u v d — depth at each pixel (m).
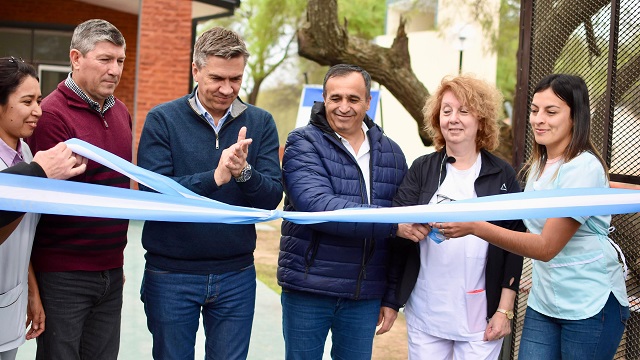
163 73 12.75
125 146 3.25
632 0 3.70
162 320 3.12
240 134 2.82
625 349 3.66
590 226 2.90
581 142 2.93
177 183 2.90
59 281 3.05
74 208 2.62
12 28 14.50
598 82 3.91
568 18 4.06
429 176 3.19
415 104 7.85
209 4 13.20
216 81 2.97
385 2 22.05
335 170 3.21
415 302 3.21
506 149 8.06
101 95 3.07
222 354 3.21
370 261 3.23
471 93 3.06
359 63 7.68
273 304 6.90
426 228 3.00
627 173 3.70
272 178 3.15
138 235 10.09
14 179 2.54
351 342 3.33
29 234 2.83
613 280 2.92
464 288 3.11
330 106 3.21
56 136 2.99
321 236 3.18
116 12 14.41
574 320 2.91
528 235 2.84
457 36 9.53
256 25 26.09
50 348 3.09
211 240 3.07
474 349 3.12
